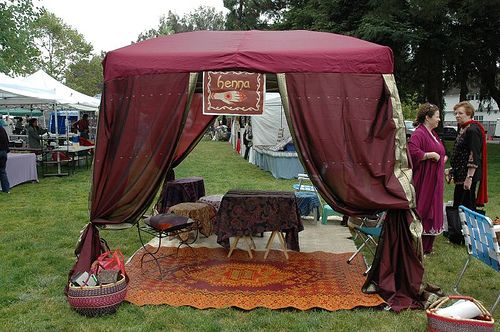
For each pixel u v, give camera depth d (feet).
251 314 12.13
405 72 63.93
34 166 36.99
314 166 12.98
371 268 13.69
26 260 16.75
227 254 17.39
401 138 13.03
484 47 60.80
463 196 18.43
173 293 13.46
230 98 13.65
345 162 12.76
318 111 12.81
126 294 13.06
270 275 15.08
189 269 15.65
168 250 17.89
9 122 74.54
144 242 19.36
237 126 68.69
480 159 17.75
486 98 72.33
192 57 13.21
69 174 41.57
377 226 16.42
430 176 16.46
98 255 13.80
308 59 12.94
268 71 12.94
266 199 16.42
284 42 14.03
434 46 57.98
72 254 17.62
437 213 16.66
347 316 12.03
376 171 12.77
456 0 52.34
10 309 12.41
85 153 48.34
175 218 15.96
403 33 53.26
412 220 13.01
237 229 16.38
